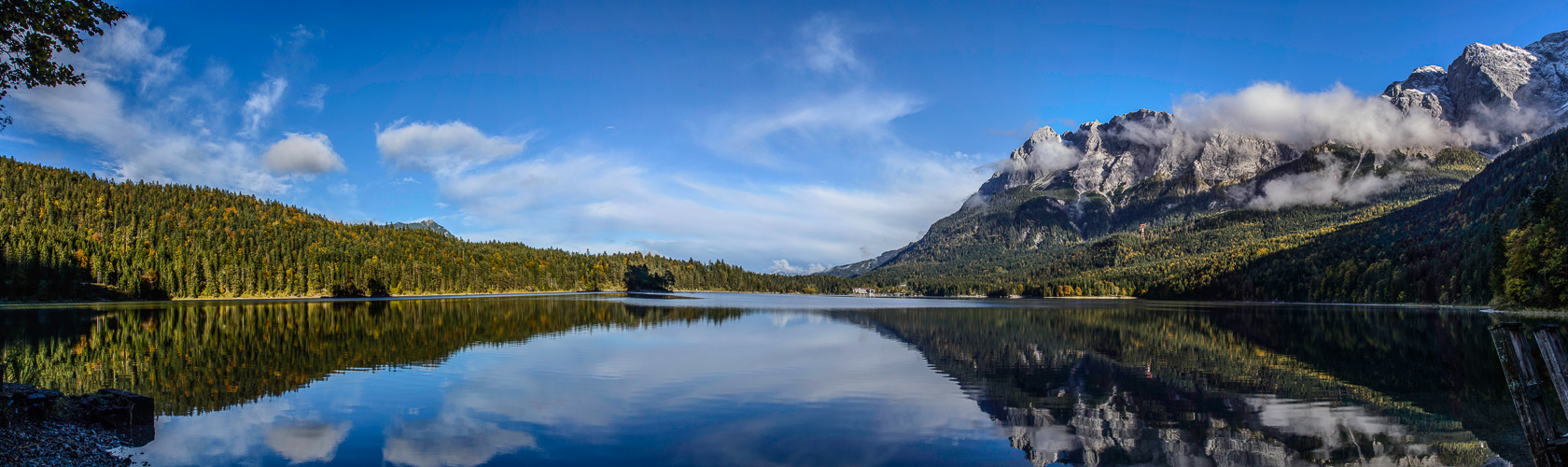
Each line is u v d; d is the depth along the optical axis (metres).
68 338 49.00
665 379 30.89
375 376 31.19
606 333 56.44
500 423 21.77
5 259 112.56
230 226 187.62
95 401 20.02
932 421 22.97
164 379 30.23
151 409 20.92
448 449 18.69
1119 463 18.55
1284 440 21.11
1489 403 26.59
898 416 23.70
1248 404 26.47
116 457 17.36
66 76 17.58
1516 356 9.23
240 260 153.62
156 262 135.25
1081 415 24.39
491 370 33.41
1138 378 32.94
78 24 16.78
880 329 65.25
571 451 18.64
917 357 40.97
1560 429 21.88
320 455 18.02
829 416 23.52
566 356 39.44
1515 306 86.19
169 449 18.30
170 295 136.00
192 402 25.00
